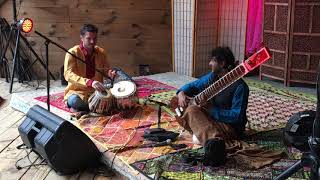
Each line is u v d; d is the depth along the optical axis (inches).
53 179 112.4
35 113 121.7
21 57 217.8
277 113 152.3
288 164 111.2
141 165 111.7
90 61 155.2
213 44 210.4
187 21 202.5
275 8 193.5
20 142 136.8
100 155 119.6
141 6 211.0
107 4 211.8
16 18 208.5
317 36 184.4
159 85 191.3
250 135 131.0
